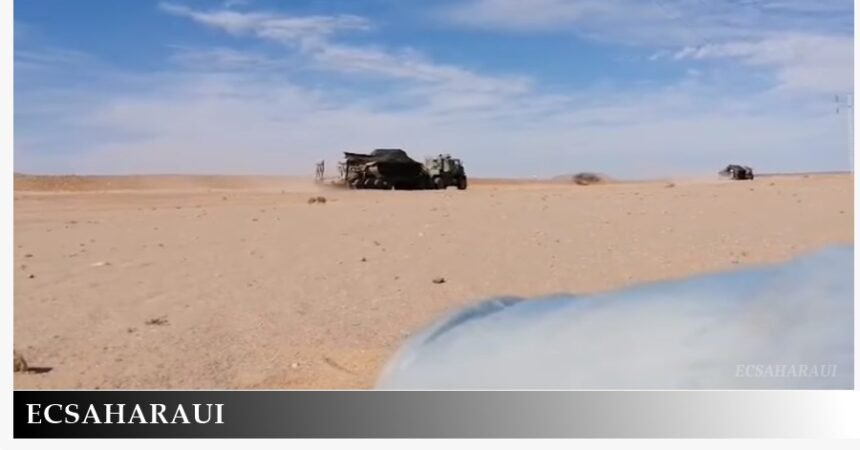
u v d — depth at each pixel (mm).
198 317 7688
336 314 7738
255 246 12328
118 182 46531
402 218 16469
